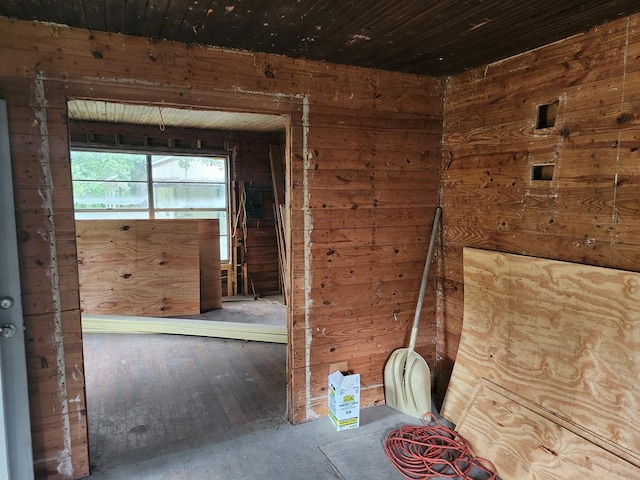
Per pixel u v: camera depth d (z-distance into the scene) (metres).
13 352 1.87
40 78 1.87
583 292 1.92
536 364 2.14
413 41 2.08
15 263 1.85
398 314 2.88
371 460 2.27
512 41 2.07
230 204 6.03
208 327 4.34
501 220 2.43
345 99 2.52
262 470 2.19
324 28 1.91
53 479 2.07
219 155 5.91
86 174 5.45
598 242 1.91
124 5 1.66
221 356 3.81
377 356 2.85
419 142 2.79
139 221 4.83
